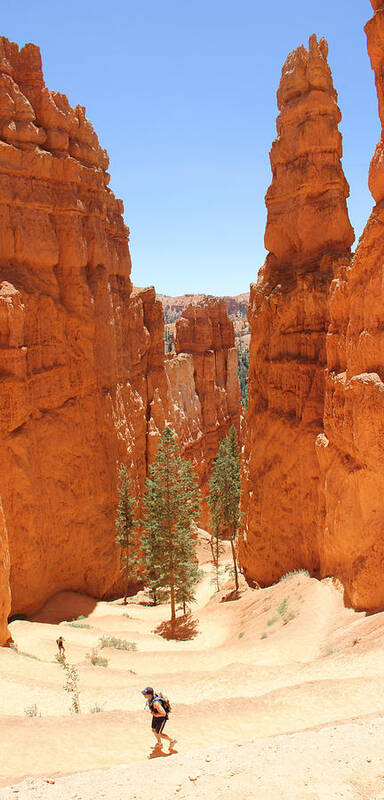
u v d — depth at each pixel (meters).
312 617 20.16
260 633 22.28
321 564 24.39
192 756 9.35
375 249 19.48
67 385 35.06
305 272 29.33
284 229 31.44
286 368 29.86
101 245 38.38
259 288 32.97
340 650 16.34
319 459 23.94
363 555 19.02
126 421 42.81
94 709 14.91
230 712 12.86
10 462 30.22
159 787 8.27
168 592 34.25
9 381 30.12
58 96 35.41
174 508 32.94
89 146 38.12
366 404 18.58
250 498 32.09
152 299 54.28
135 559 39.62
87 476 36.16
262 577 31.27
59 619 31.06
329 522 21.56
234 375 87.00
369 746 8.64
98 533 36.97
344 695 12.69
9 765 10.96
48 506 33.09
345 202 30.28
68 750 11.62
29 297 32.22
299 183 30.03
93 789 8.42
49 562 33.22
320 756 8.48
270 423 30.89
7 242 32.03
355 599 18.86
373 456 18.47
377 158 19.80
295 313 29.55
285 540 29.27
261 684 15.38
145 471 48.34
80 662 21.83
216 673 17.14
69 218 34.94
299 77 29.80
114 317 42.94
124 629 30.14
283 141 31.02
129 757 11.32
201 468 73.12
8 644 23.00
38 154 33.03
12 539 30.22
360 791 7.52
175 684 16.91
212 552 50.59
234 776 8.25
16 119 32.59
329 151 29.28
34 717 13.46
